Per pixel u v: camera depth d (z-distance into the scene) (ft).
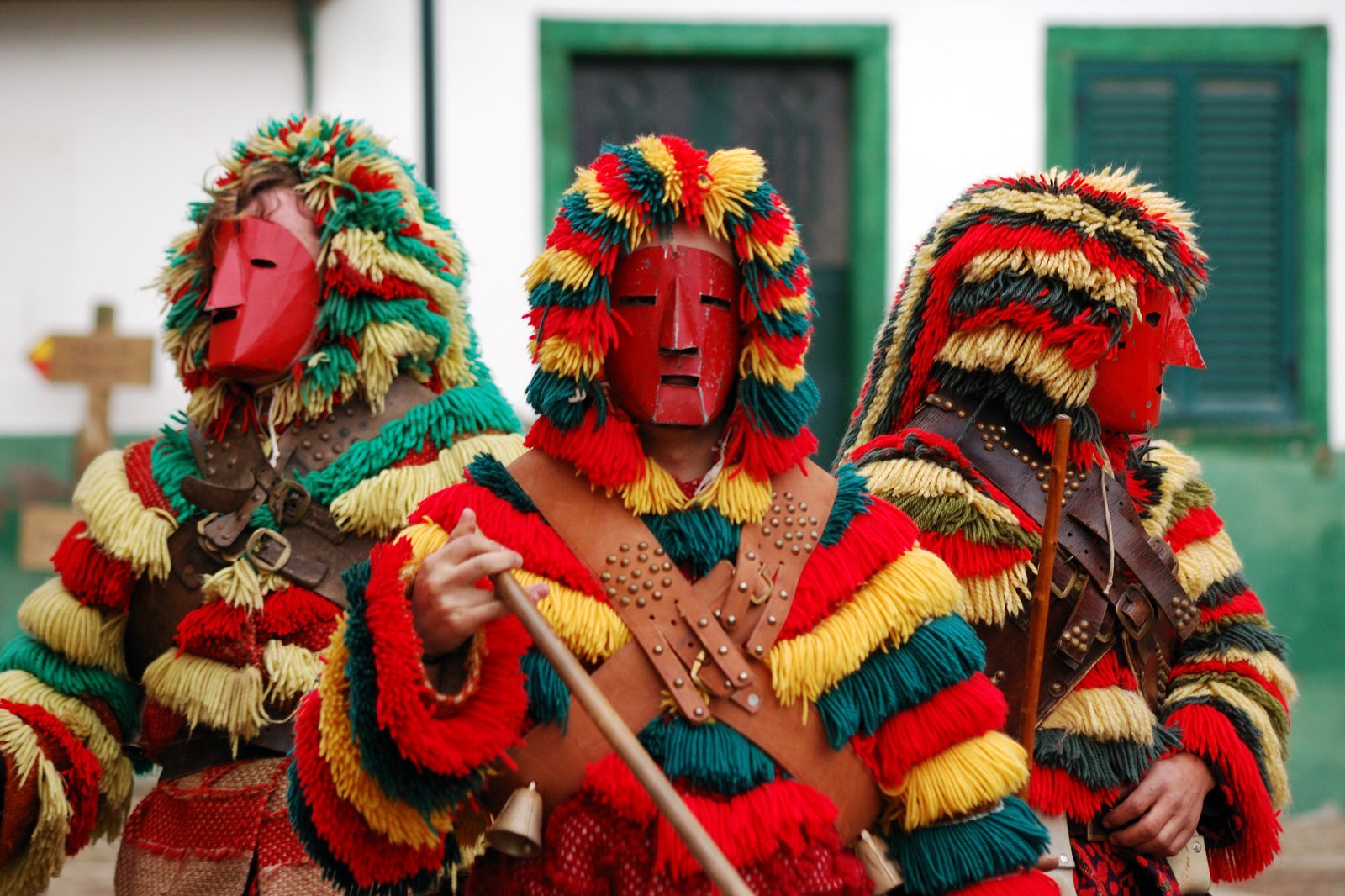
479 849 13.82
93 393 42.52
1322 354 45.39
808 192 44.75
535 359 13.17
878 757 13.07
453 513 13.02
